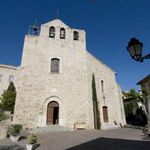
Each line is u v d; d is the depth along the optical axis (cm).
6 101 2283
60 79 1828
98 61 2178
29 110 1623
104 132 1444
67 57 1950
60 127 1609
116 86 2289
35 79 1739
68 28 2105
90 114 1808
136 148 799
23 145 883
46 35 1964
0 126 1145
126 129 1753
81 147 831
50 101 1727
